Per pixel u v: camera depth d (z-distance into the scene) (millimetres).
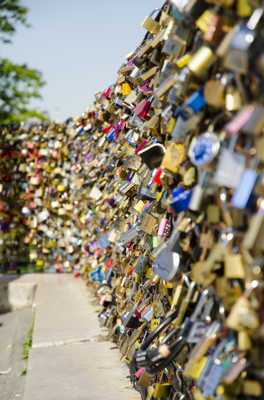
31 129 8516
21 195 8562
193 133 1548
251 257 1129
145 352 1811
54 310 5438
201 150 1304
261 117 1064
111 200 3908
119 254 3572
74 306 5641
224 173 1174
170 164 1686
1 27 15258
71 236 8281
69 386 3000
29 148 8453
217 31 1264
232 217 1227
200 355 1344
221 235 1265
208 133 1305
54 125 8406
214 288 1372
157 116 2098
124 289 3283
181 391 1925
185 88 1489
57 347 3971
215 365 1270
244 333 1139
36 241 8672
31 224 8562
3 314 6891
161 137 2133
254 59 1120
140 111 2438
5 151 8453
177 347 1711
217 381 1248
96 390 2912
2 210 8469
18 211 8578
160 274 1747
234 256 1179
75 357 3648
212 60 1341
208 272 1250
